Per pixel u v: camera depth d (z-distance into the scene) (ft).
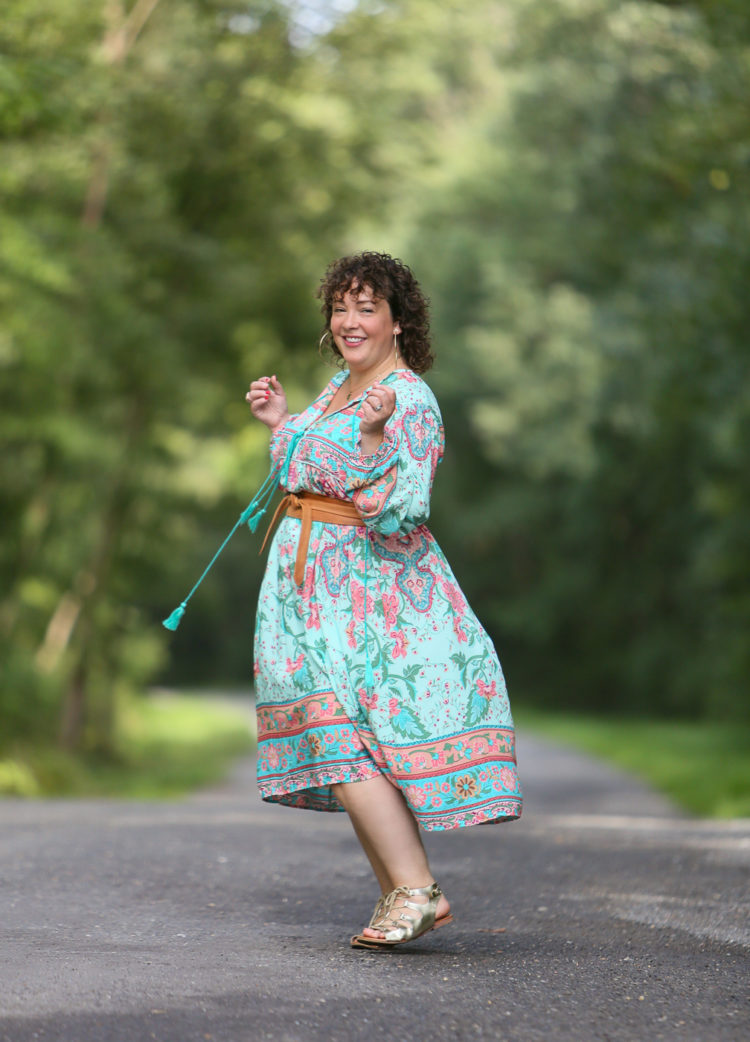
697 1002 18.06
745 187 73.05
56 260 76.54
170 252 92.63
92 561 104.78
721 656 120.16
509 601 224.74
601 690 225.97
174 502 112.06
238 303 97.40
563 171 150.51
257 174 95.76
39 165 80.02
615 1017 17.19
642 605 204.44
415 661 20.79
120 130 83.30
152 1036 15.98
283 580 21.40
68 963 19.49
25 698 88.22
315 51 91.71
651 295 110.42
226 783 100.78
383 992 18.29
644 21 76.28
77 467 89.71
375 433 20.31
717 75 70.38
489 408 188.96
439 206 194.18
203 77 88.58
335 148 95.61
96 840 33.68
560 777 95.81
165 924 23.03
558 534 212.43
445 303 202.59
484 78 168.96
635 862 31.55
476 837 37.63
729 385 90.12
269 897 26.12
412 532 21.07
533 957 20.83
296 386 105.50
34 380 81.46
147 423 105.29
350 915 24.38
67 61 69.41
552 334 183.42
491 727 21.03
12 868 28.48
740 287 79.30
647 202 78.69
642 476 187.42
